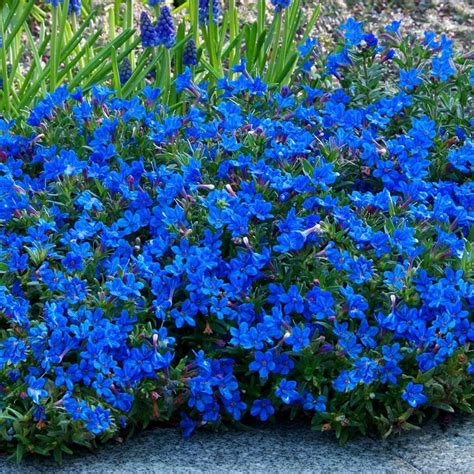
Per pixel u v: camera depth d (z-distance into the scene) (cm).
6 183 104
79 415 92
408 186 104
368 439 96
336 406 96
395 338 98
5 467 93
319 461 94
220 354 99
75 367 94
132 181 105
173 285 98
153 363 94
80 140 114
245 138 110
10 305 96
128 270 99
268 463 94
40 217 104
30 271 100
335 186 109
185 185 104
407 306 98
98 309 96
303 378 97
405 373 97
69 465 94
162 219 101
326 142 111
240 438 97
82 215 103
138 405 96
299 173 107
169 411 96
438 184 108
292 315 99
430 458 94
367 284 100
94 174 106
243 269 99
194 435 97
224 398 97
